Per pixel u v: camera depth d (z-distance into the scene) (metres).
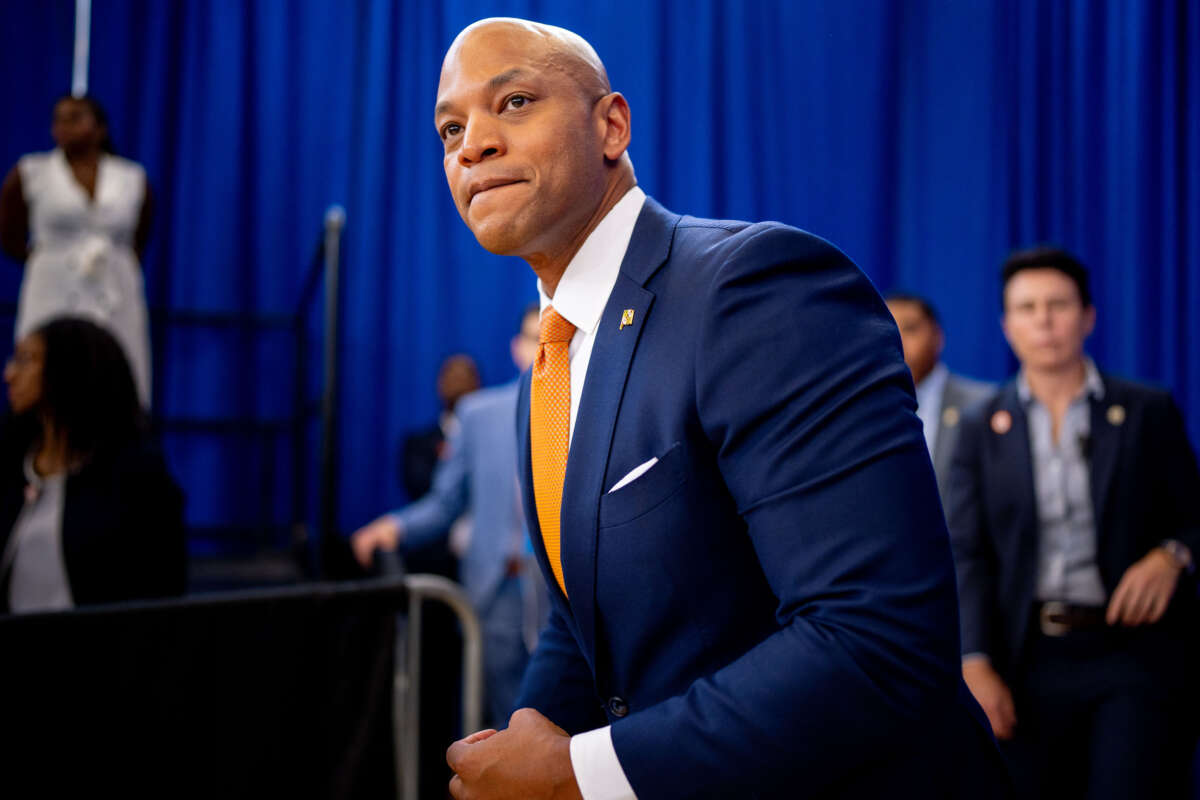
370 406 4.02
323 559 2.60
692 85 4.15
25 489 1.80
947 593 0.69
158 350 3.71
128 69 3.83
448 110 0.84
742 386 0.74
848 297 0.76
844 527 0.68
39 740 1.24
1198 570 1.91
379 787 1.48
